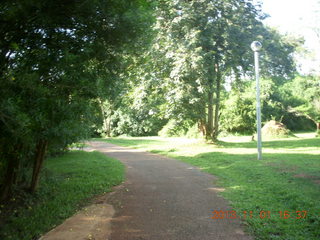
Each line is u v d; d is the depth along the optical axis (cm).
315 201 529
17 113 340
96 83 535
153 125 3797
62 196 643
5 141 390
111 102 754
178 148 1750
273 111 3503
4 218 509
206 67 1628
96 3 522
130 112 3569
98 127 706
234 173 895
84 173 926
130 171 1010
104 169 1012
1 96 364
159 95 1845
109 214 527
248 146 1788
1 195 582
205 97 1770
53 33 554
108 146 2169
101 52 623
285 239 387
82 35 590
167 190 705
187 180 825
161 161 1260
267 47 2166
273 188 659
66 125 483
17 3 442
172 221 480
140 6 580
